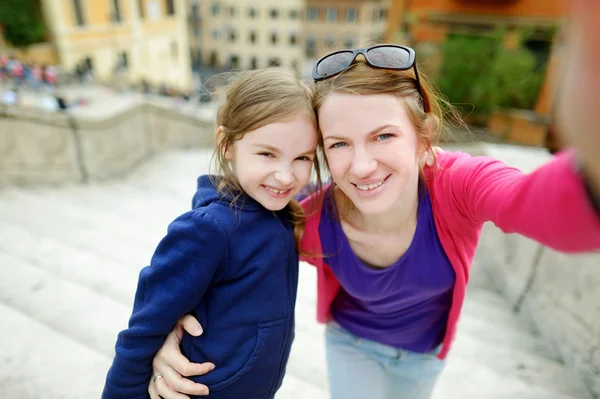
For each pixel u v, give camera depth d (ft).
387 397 4.32
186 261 3.05
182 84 82.58
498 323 7.55
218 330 3.26
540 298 7.14
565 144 1.48
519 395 5.72
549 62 31.73
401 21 36.06
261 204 3.40
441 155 3.52
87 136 16.42
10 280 7.56
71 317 6.67
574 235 1.88
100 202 14.17
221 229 3.10
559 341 6.51
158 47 73.77
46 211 12.23
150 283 3.10
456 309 3.80
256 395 3.45
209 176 3.54
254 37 114.11
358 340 4.26
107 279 8.14
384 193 3.11
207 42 117.91
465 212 3.23
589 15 1.23
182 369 3.13
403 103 3.05
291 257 3.60
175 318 3.08
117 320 6.65
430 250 3.52
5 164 14.06
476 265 9.49
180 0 78.13
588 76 1.30
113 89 45.27
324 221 3.80
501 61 32.22
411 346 4.15
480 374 6.06
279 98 3.12
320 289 4.16
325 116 3.10
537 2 32.12
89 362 5.60
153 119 22.44
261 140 3.13
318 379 5.90
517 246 7.99
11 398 5.01
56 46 54.44
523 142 31.89
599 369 5.61
